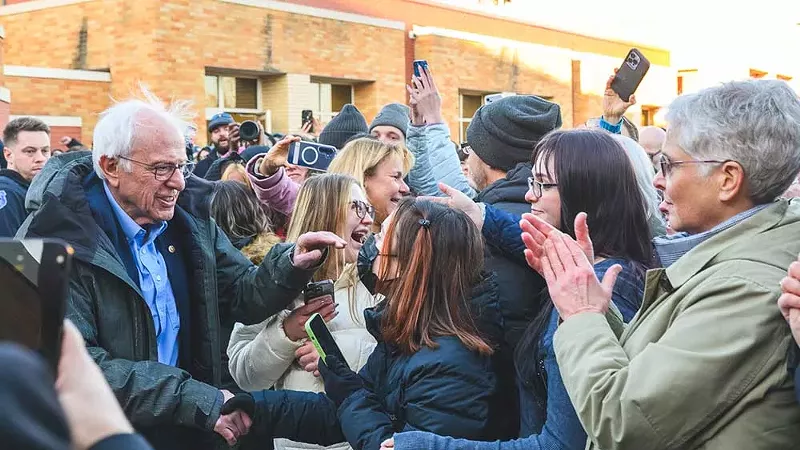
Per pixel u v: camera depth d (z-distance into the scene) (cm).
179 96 1237
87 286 223
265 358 270
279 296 260
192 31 1252
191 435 247
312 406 250
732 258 167
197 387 221
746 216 174
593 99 2053
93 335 221
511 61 1830
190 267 261
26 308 92
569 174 221
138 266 244
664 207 190
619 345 178
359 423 221
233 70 1333
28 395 66
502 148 330
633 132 516
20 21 1378
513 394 229
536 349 209
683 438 157
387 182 353
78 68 1306
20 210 536
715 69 2400
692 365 156
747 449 154
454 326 216
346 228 292
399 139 541
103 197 243
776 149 169
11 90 1152
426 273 220
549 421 191
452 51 1692
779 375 154
